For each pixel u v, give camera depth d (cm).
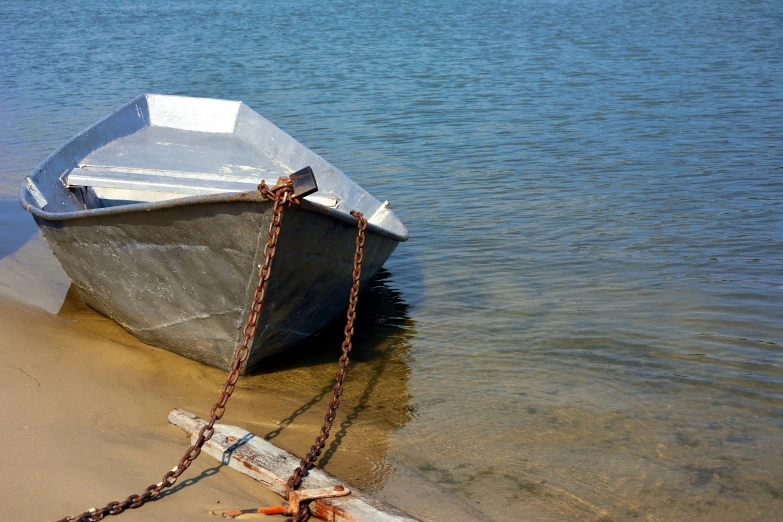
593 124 1489
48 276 753
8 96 1828
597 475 463
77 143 781
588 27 3008
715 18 3166
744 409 543
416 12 3675
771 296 737
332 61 2306
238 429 455
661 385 577
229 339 548
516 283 789
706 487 454
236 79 2023
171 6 4097
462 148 1338
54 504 368
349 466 459
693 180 1122
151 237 520
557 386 577
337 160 1276
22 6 4178
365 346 646
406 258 866
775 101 1639
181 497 388
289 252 496
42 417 459
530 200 1058
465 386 575
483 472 462
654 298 741
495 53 2419
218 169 774
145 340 608
